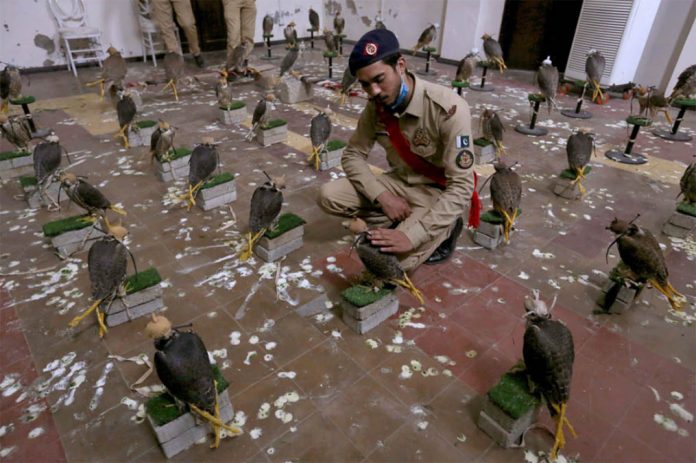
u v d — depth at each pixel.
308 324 1.96
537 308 1.45
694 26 4.86
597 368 1.74
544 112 5.02
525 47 6.84
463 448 1.44
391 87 1.74
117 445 1.45
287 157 3.72
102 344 1.84
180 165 3.30
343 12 9.15
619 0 5.06
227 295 2.13
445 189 2.00
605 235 2.66
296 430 1.50
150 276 1.99
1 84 3.96
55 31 6.55
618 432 1.50
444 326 1.95
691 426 1.52
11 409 1.57
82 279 2.22
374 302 1.86
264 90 5.86
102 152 3.77
